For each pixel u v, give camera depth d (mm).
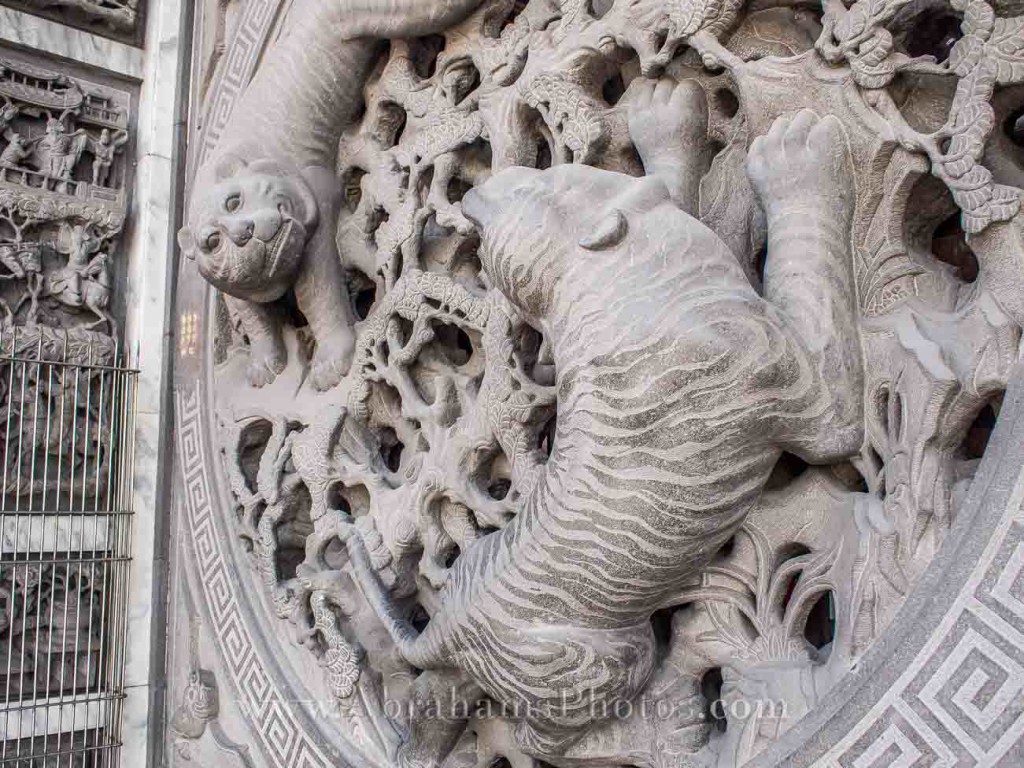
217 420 2930
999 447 1298
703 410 1436
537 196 1612
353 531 2316
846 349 1499
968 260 1584
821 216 1552
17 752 2834
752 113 1679
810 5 1709
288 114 2453
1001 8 1376
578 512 1522
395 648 2223
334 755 2260
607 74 2061
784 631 1562
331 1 2373
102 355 3195
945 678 1294
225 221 2266
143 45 3436
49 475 3062
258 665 2590
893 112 1503
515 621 1630
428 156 2311
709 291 1472
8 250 3074
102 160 3309
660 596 1608
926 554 1371
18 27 3133
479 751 2047
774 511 1609
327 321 2498
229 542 2811
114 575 3088
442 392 2207
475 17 2320
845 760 1385
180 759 2908
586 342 1512
